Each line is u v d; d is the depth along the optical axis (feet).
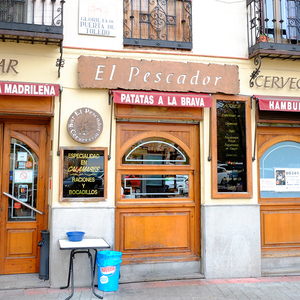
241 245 19.80
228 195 19.79
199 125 20.26
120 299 16.14
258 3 20.74
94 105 18.58
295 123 21.34
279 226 21.38
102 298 16.08
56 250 17.63
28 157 19.54
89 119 18.20
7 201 19.15
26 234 19.29
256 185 20.35
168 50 19.95
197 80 19.74
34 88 17.12
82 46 18.74
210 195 19.72
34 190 19.56
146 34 19.94
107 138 18.63
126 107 18.89
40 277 18.28
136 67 18.98
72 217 17.93
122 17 19.43
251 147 20.43
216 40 20.54
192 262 19.83
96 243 16.16
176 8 20.42
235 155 20.25
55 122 18.01
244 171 20.26
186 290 17.46
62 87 18.17
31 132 19.57
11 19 17.76
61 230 17.76
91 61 18.39
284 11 21.76
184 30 20.35
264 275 20.08
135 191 19.65
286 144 21.95
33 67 17.98
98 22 19.01
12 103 17.52
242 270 19.74
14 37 16.98
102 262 17.06
